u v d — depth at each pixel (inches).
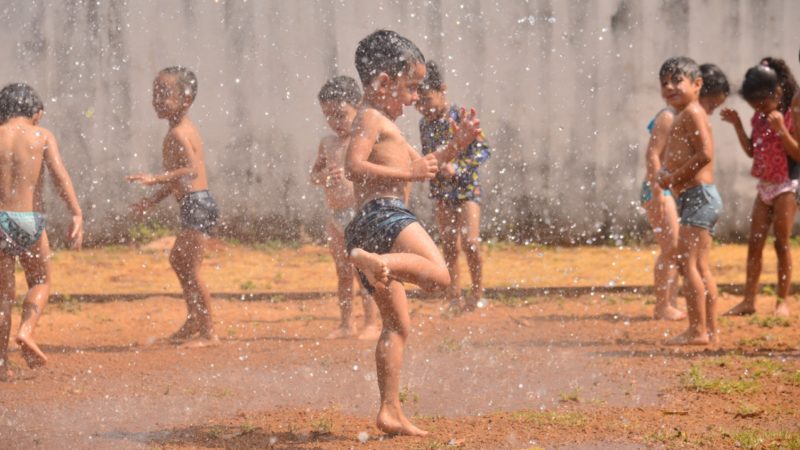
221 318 728.3
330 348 577.6
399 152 362.0
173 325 701.3
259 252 1195.3
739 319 679.1
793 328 631.2
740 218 1246.9
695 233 563.2
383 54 364.8
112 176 1268.5
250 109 1277.1
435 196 714.2
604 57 1261.1
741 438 341.4
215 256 1159.0
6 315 501.7
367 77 367.2
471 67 1269.7
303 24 1274.6
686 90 561.0
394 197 358.6
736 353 534.0
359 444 344.8
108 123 1270.9
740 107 1243.8
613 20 1254.9
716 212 565.0
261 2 1272.1
